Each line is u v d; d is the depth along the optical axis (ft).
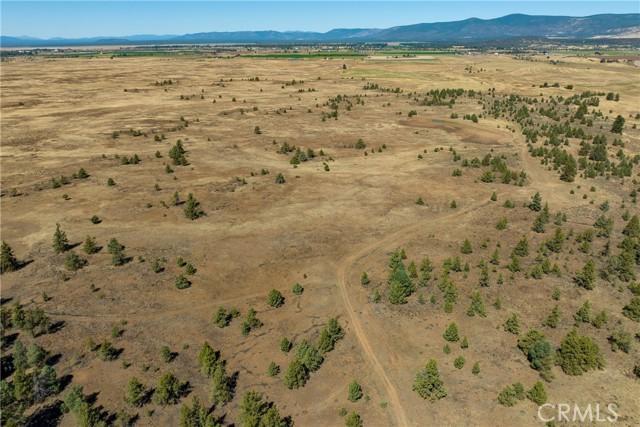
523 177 271.49
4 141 344.08
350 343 132.16
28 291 153.99
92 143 342.23
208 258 177.27
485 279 158.51
